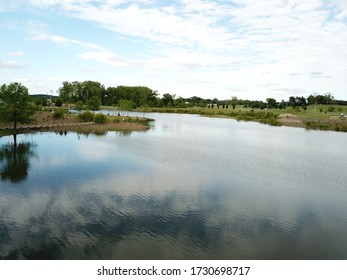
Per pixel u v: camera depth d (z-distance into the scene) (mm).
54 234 19062
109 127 73500
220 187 30047
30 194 26016
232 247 18406
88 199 25359
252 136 72312
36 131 64000
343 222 22781
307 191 29797
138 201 25344
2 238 18375
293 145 59219
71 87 183375
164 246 18141
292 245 19047
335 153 51031
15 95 58062
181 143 56062
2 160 38281
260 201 26562
